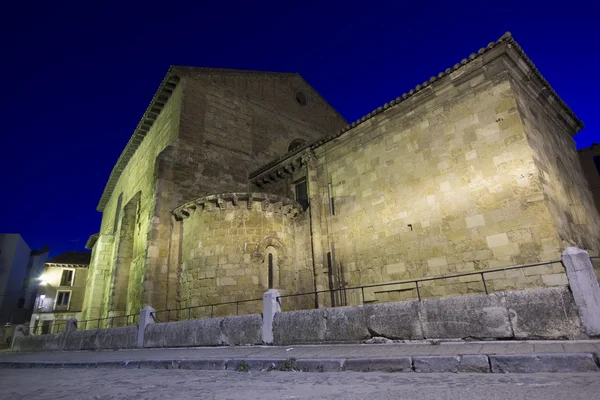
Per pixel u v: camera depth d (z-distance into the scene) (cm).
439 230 1262
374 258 1438
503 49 1186
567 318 577
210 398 463
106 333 1371
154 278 1619
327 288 1568
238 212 1595
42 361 1157
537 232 1041
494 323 632
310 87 2894
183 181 1870
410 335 709
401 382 497
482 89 1255
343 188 1648
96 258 2448
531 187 1079
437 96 1378
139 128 2467
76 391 572
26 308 4316
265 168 2059
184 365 799
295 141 2577
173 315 1588
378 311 761
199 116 2070
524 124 1152
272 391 488
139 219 2092
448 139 1311
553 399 361
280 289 1559
